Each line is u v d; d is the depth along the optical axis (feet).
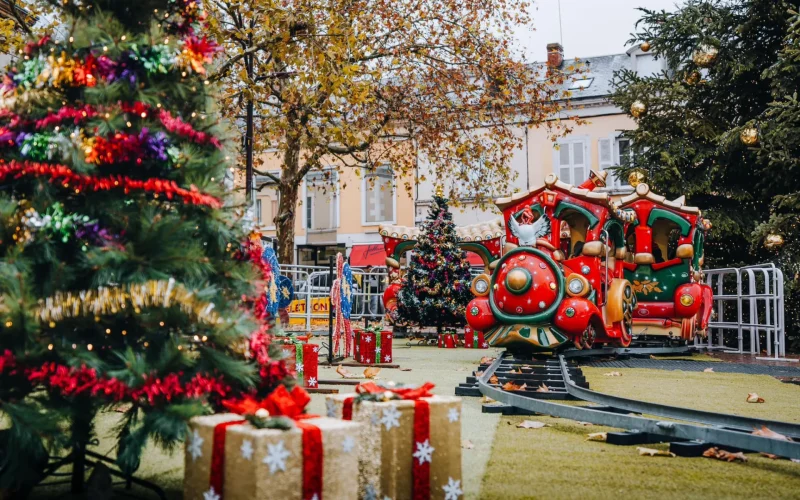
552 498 13.01
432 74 72.43
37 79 12.14
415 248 61.16
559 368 32.55
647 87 72.02
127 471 12.25
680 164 69.41
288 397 10.75
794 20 60.08
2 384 11.32
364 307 79.46
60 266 11.51
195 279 12.42
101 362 11.30
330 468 9.89
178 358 11.53
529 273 36.24
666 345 50.08
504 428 20.01
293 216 78.07
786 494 13.60
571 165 107.65
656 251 54.80
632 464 15.85
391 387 12.32
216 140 13.33
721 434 16.21
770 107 60.90
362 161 75.25
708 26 67.26
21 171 11.71
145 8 13.25
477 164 106.63
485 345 53.72
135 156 12.11
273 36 45.50
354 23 63.57
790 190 60.80
